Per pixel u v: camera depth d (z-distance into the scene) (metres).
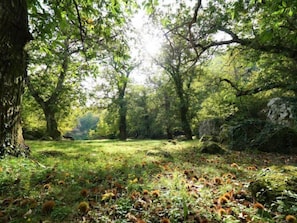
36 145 17.17
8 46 6.29
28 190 4.35
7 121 6.65
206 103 32.62
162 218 3.29
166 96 40.09
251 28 16.17
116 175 5.83
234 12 8.64
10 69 6.51
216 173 6.40
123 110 42.75
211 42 16.48
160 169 6.79
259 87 18.55
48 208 3.51
